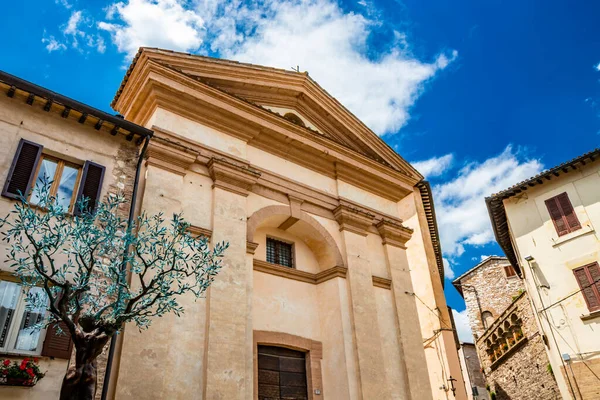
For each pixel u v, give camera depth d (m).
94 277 8.99
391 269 16.30
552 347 20.03
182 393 10.32
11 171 9.88
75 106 11.05
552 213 21.73
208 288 11.72
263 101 16.25
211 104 14.03
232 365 11.14
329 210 16.02
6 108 10.50
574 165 21.42
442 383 18.09
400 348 15.02
